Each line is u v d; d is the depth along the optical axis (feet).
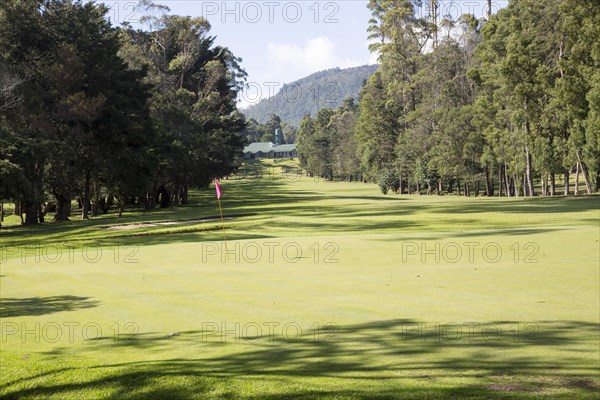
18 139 133.69
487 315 31.68
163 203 246.06
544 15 194.80
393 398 18.74
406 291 38.81
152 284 45.37
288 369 23.04
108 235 108.06
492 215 124.26
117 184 179.93
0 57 136.77
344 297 37.60
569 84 177.68
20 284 48.08
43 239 108.17
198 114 266.57
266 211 173.58
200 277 47.75
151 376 21.53
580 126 179.11
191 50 292.40
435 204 174.09
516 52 192.95
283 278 45.70
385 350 25.59
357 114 474.49
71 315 35.65
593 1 176.55
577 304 33.81
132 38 283.18
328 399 18.72
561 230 72.33
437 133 273.95
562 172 202.49
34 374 22.56
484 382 20.63
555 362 23.24
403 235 75.51
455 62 289.12
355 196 280.10
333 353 25.36
